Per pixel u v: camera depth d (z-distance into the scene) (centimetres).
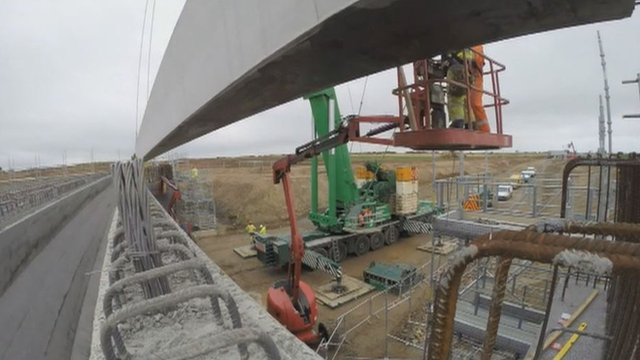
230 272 1702
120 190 237
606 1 91
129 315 140
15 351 384
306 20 101
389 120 809
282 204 3353
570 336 396
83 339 411
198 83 205
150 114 474
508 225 694
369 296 1359
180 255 257
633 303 192
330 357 970
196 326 195
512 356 662
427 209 2322
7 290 547
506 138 539
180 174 3484
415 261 1777
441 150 561
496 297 119
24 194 1491
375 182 2119
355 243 1858
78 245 838
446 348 106
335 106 1484
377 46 113
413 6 88
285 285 1025
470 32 107
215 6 172
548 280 741
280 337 179
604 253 83
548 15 98
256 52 130
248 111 212
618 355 212
